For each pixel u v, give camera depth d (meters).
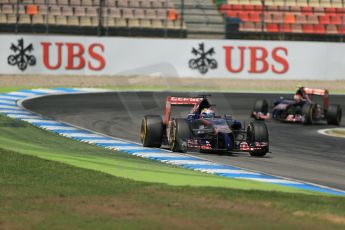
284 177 46.62
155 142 57.50
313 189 42.09
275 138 68.81
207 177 43.78
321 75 121.62
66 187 38.66
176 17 134.00
